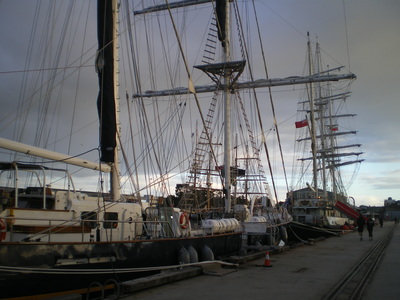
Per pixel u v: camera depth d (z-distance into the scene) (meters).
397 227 53.25
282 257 15.88
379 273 11.80
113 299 7.81
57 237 9.33
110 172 11.50
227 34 20.98
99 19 11.57
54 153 9.66
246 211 20.05
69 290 8.81
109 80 11.25
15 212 8.84
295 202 39.69
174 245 11.85
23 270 7.93
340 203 45.34
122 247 10.02
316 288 9.29
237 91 22.17
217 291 8.76
